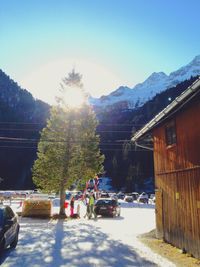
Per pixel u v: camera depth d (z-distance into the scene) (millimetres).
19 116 198500
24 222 26375
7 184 149250
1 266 10820
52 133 32969
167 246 15289
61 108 33500
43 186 32250
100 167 34000
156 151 18281
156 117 15602
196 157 13094
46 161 32188
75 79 33812
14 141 150875
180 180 14797
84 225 23953
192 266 10992
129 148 140375
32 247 14367
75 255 12703
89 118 33875
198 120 12922
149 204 60688
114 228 22391
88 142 33250
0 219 13023
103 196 66875
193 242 13109
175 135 15445
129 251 13703
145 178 137875
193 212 13297
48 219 29203
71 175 32062
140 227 23359
